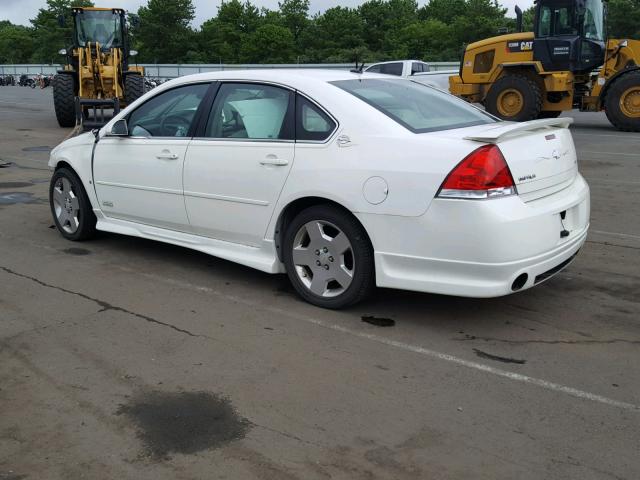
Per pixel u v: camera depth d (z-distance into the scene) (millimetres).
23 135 16922
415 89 5137
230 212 5000
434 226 4016
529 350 4031
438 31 79625
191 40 88062
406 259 4172
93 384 3619
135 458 2947
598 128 17297
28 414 3312
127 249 6285
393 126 4297
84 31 18641
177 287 5195
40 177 10555
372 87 4852
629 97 16031
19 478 2805
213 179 5043
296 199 4586
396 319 4516
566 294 5008
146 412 3328
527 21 52688
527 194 4102
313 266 4668
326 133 4484
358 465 2887
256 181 4781
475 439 3080
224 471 2852
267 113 4816
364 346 4098
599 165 11156
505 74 17094
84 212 6344
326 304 4645
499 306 4742
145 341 4180
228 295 5004
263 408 3367
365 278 4418
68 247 6359
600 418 3258
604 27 16812
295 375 3719
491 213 3871
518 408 3354
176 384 3619
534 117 16578
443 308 4707
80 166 6195
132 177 5691
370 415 3295
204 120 5199
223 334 4285
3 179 10336
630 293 5035
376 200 4195
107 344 4137
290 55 82500
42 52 96562
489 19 75500
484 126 4641
